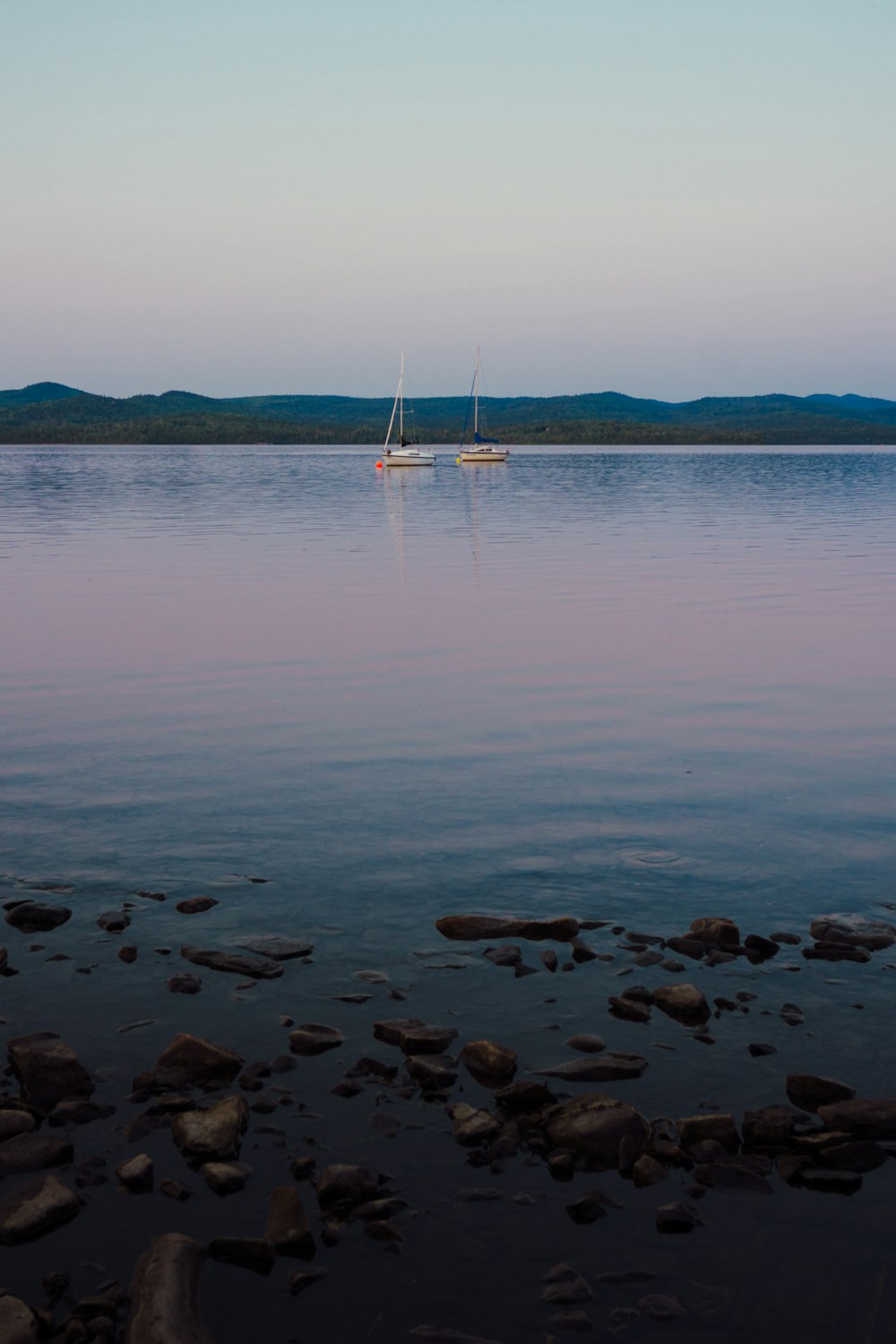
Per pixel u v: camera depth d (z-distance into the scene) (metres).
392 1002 5.77
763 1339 3.62
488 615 19.84
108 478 99.19
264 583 24.67
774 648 16.50
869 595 22.38
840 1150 4.48
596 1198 4.26
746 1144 4.59
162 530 41.41
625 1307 3.75
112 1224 4.13
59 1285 3.82
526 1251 4.00
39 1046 5.18
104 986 5.93
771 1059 5.23
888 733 11.44
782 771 9.99
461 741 11.07
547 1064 5.18
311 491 75.00
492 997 5.83
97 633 17.78
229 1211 4.20
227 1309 3.74
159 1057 5.16
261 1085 5.00
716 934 6.43
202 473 113.75
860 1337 3.62
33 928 6.64
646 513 50.84
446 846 8.03
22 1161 4.46
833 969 6.14
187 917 6.78
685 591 23.06
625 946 6.41
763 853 7.91
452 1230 4.10
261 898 7.08
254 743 10.98
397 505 57.97
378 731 11.47
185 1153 4.53
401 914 6.85
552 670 14.83
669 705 12.75
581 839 8.20
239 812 8.79
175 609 20.50
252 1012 5.66
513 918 6.67
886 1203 4.26
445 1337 3.62
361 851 7.92
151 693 13.40
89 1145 4.61
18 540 36.94
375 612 20.19
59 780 9.68
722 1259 3.97
